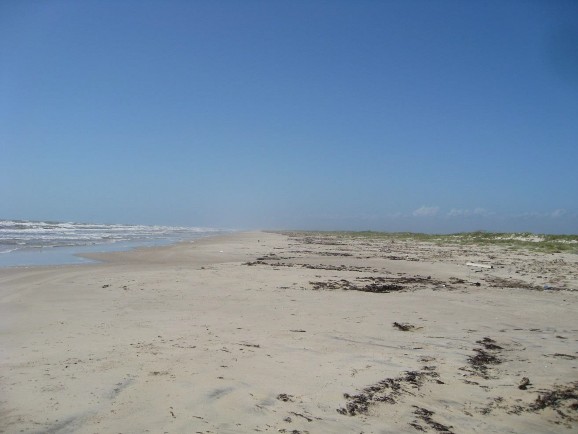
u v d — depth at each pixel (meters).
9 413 3.90
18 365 5.20
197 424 3.80
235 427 3.80
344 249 32.38
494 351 6.44
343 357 5.88
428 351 6.32
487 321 8.43
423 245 39.19
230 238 52.50
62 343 6.21
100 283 12.07
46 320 7.70
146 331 6.97
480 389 4.97
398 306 9.60
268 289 11.45
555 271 17.67
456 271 17.42
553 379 5.32
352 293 11.17
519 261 22.11
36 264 17.59
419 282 13.81
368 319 8.27
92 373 4.95
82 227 76.44
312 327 7.53
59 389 4.46
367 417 4.19
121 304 9.22
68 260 19.56
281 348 6.20
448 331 7.56
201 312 8.55
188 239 46.16
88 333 6.80
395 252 29.08
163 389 4.53
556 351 6.50
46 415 3.87
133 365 5.25
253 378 4.96
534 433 4.05
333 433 3.82
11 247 26.27
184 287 11.49
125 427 3.70
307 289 11.64
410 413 4.33
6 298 9.85
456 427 4.11
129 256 22.25
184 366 5.26
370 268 18.00
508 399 4.74
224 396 4.42
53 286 11.55
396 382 5.06
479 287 13.09
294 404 4.35
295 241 46.91
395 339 6.93
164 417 3.91
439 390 4.91
